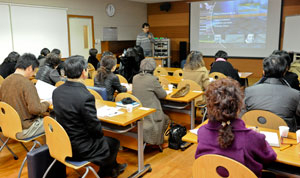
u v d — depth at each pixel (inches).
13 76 98.0
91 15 339.6
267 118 75.5
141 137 101.4
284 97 78.2
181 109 140.0
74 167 75.4
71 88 76.9
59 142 75.1
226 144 49.4
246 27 350.3
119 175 104.0
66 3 305.9
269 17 333.1
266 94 80.3
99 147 81.2
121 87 132.8
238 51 361.7
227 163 49.0
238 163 47.8
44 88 117.6
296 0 313.4
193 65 155.6
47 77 152.1
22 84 96.3
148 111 99.3
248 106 84.4
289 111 78.3
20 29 257.4
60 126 72.1
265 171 71.2
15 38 254.2
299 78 167.9
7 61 191.9
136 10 415.8
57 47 295.0
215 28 373.1
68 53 308.8
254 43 348.5
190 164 113.7
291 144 66.7
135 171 107.1
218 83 52.0
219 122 52.2
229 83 51.4
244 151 50.1
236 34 358.9
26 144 134.8
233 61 367.6
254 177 46.6
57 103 77.1
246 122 79.5
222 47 372.5
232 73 174.2
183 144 129.2
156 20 431.5
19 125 94.5
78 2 320.5
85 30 333.4
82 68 78.0
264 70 82.6
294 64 176.1
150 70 120.6
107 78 128.7
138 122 99.2
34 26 269.1
